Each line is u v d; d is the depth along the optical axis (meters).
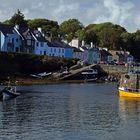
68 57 180.62
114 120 64.94
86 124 61.19
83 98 94.50
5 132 55.00
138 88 103.19
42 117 66.38
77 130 56.97
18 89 113.44
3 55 148.38
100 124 61.41
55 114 69.50
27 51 176.25
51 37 194.50
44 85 132.12
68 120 64.19
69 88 122.38
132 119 66.12
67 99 91.44
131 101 91.06
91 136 53.69
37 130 56.53
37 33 183.00
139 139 52.81
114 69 169.62
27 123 61.19
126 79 104.50
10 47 170.00
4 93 90.50
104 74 168.62
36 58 156.88
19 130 56.28
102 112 72.75
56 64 161.12
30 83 137.25
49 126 59.28
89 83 148.25
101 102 87.50
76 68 163.88
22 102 84.31
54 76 153.00
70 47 196.12
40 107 77.38
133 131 57.00
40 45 180.88
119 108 78.44
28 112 71.06
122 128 58.78
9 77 141.00
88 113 71.25
